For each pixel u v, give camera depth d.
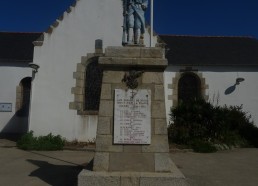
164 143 6.43
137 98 6.56
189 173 8.44
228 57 17.14
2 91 17.02
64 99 13.57
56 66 13.73
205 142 12.56
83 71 13.76
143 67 6.68
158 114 6.54
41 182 7.25
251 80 16.30
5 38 19.14
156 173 6.24
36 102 13.51
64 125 13.41
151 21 8.86
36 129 13.35
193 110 13.52
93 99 13.84
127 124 6.47
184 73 16.36
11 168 8.80
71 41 13.85
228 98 16.16
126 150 6.41
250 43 18.94
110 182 5.97
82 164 9.38
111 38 13.78
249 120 15.80
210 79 16.31
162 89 6.62
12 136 16.34
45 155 11.02
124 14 7.30
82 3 14.01
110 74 6.66
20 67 17.17
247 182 7.61
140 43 7.07
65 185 7.00
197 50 17.94
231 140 13.52
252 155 11.55
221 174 8.41
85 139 13.34
